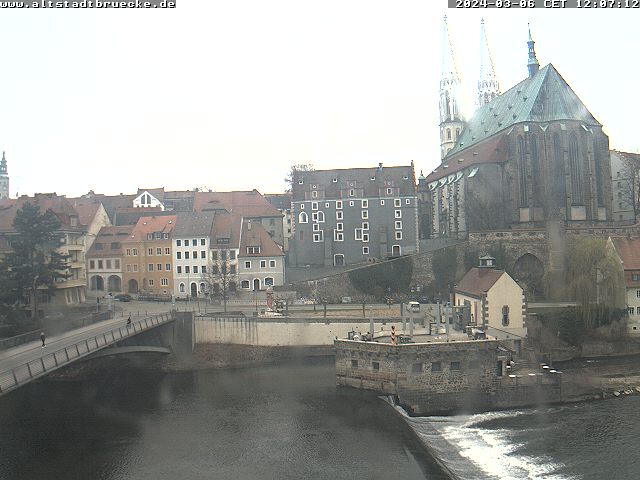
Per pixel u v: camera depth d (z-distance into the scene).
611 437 51.84
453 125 199.12
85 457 48.25
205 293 117.06
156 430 54.66
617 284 83.00
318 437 52.47
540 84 129.25
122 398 65.56
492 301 73.88
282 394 65.56
